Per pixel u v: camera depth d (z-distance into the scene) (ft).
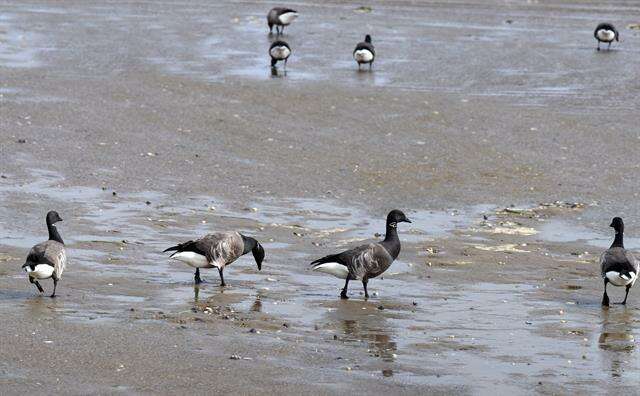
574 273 63.10
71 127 94.53
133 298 55.06
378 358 46.68
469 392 42.70
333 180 82.89
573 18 167.22
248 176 82.94
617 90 114.21
